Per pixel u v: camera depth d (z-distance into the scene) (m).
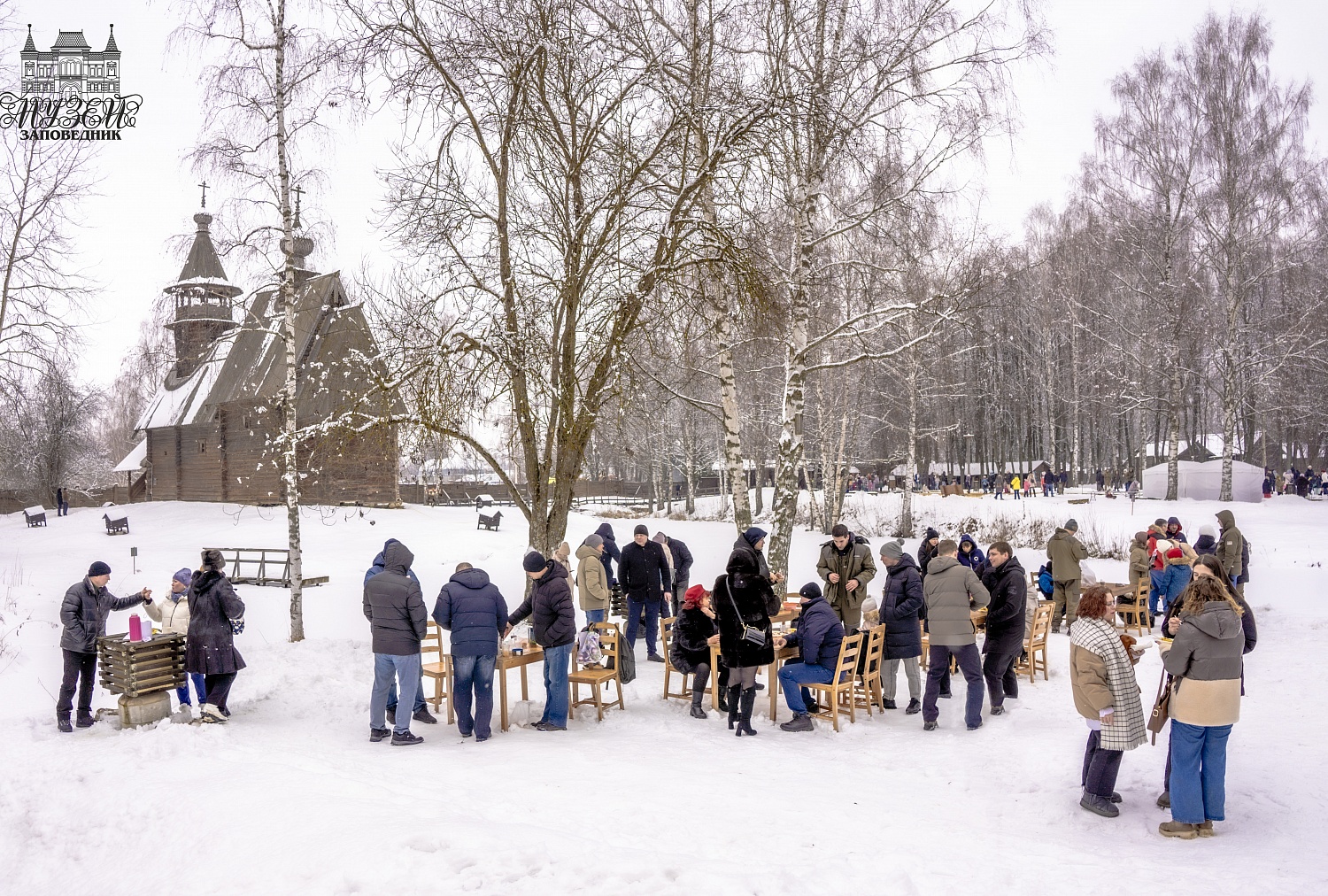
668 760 7.68
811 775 7.27
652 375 13.92
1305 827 5.77
